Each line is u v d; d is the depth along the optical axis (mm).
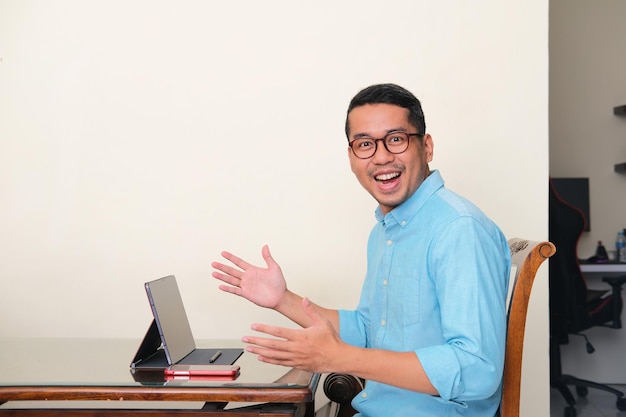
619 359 4742
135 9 2832
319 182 2807
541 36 2732
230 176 2832
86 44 2850
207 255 2842
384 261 1713
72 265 2877
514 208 2752
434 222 1571
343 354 1391
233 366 1612
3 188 2891
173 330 1736
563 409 4090
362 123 1618
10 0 2857
